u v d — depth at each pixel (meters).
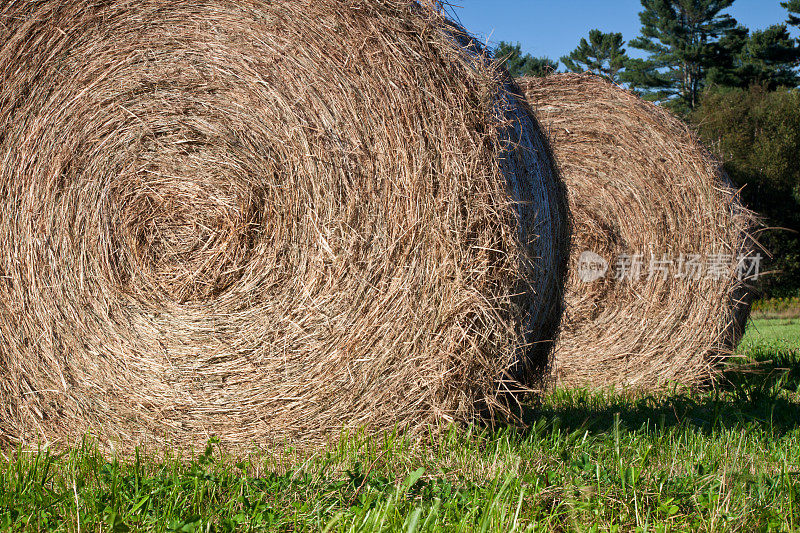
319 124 4.05
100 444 4.32
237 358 4.20
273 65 4.11
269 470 3.71
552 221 4.88
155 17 4.23
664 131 7.12
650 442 4.22
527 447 3.91
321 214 4.07
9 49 4.23
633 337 7.07
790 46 38.69
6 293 4.32
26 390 4.37
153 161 4.28
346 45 4.01
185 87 4.23
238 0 4.15
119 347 4.30
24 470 3.65
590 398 6.42
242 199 4.17
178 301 4.26
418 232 3.96
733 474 3.40
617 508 3.02
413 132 3.94
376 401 4.07
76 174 4.30
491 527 2.70
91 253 4.31
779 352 7.93
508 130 4.32
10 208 4.30
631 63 43.47
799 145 22.97
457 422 4.03
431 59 3.96
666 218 7.07
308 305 4.11
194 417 4.25
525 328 4.59
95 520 2.80
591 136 7.36
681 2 41.50
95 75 4.27
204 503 3.04
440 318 3.96
